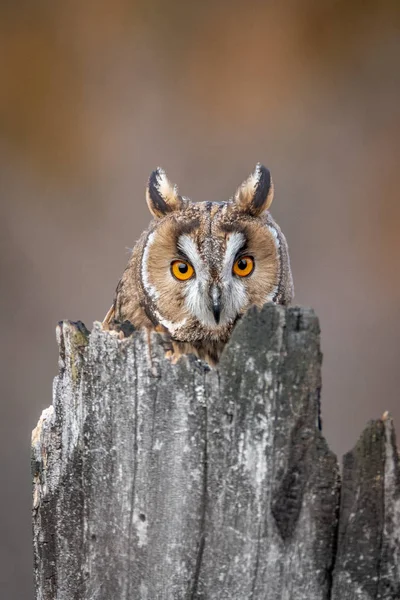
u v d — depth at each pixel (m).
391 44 19.25
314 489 4.66
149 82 19.31
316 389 4.64
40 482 5.16
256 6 19.36
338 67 19.48
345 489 4.64
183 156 19.23
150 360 4.84
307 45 19.52
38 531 5.16
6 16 18.84
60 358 5.09
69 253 18.23
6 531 14.34
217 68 19.42
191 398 4.77
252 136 19.25
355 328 17.55
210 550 4.78
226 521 4.75
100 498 5.01
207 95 19.42
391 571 4.62
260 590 4.73
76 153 19.05
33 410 16.23
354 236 18.50
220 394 4.73
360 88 19.38
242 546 4.73
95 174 18.98
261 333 4.67
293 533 4.68
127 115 19.28
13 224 18.41
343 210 18.70
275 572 4.71
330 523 4.66
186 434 4.79
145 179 19.00
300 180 18.98
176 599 4.84
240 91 19.38
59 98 19.14
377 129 19.20
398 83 19.25
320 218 18.62
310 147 19.23
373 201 18.78
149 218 18.73
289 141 19.22
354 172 18.95
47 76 19.14
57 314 17.44
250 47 19.42
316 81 19.50
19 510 14.66
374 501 4.61
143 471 4.88
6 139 18.88
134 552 4.92
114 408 4.93
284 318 4.64
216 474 4.75
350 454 4.65
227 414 4.72
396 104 19.25
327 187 18.84
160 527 4.86
